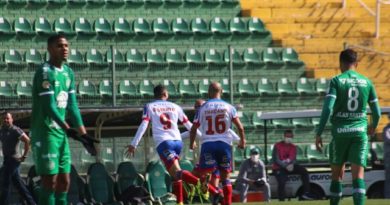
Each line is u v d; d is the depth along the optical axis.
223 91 91.50
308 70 96.56
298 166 69.75
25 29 90.62
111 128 69.94
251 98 91.94
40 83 33.41
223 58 94.12
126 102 87.69
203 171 49.22
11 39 89.56
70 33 91.81
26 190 58.28
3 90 85.00
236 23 98.31
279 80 93.56
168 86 90.12
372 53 99.38
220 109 48.56
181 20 96.62
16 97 84.56
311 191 70.44
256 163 68.00
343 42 100.44
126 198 60.44
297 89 93.75
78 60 89.31
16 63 86.75
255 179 68.00
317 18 101.94
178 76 91.69
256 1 102.62
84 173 71.31
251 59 95.06
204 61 93.12
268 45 98.69
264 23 100.12
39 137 33.62
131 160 71.38
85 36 92.31
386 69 98.88
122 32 93.44
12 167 57.75
